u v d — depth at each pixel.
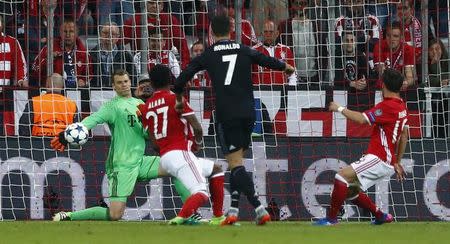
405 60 52.72
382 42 53.34
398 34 52.78
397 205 50.66
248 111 39.38
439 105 51.00
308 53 54.31
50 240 32.53
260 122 51.06
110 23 53.53
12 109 50.59
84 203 50.59
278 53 53.53
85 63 53.97
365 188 41.59
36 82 54.47
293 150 50.84
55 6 53.88
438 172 50.53
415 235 35.00
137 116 45.00
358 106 51.12
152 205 50.41
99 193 50.59
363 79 51.44
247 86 39.59
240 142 39.69
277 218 50.62
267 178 50.78
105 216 46.09
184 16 56.12
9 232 36.31
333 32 53.06
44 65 53.59
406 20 53.97
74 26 53.41
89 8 56.66
